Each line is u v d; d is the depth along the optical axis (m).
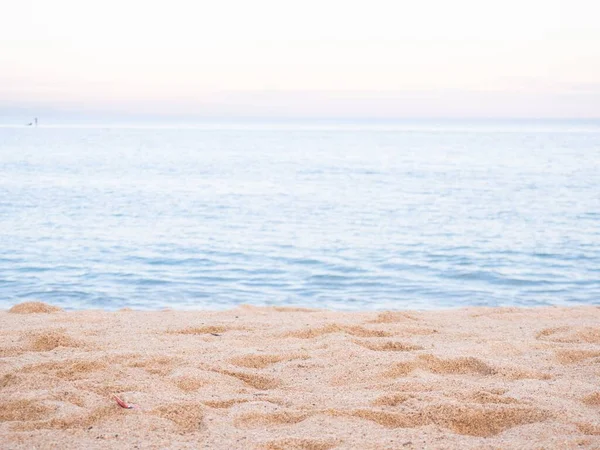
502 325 7.38
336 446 3.66
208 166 54.00
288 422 4.16
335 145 108.31
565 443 3.70
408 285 13.74
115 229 21.19
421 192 33.91
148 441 3.72
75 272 14.76
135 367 5.33
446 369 5.46
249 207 27.36
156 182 38.66
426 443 3.71
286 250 17.67
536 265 15.74
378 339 6.31
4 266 15.30
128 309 8.45
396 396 4.54
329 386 4.95
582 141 127.38
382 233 20.78
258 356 5.71
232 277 14.45
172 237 19.69
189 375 5.00
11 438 3.70
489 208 27.14
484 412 4.20
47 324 7.12
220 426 3.98
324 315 7.89
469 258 16.56
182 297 12.74
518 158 67.69
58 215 24.34
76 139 127.06
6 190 32.94
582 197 31.08
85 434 3.80
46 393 4.39
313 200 30.11
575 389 4.80
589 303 12.39
